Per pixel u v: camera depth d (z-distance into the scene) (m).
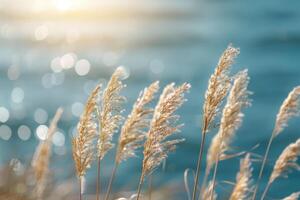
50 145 4.63
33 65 54.53
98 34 73.56
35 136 30.36
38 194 4.66
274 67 48.78
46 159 4.63
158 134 3.32
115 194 6.97
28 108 37.12
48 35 75.00
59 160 8.95
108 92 3.34
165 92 3.43
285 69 47.78
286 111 4.05
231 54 3.41
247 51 57.72
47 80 47.28
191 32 72.19
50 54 61.56
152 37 69.19
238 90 3.71
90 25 83.19
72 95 41.69
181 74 48.69
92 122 3.36
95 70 51.84
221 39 66.31
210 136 27.72
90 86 45.31
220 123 3.73
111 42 68.31
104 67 53.25
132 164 21.20
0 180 4.77
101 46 66.19
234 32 69.88
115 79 3.35
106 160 18.86
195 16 87.19
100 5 93.50
